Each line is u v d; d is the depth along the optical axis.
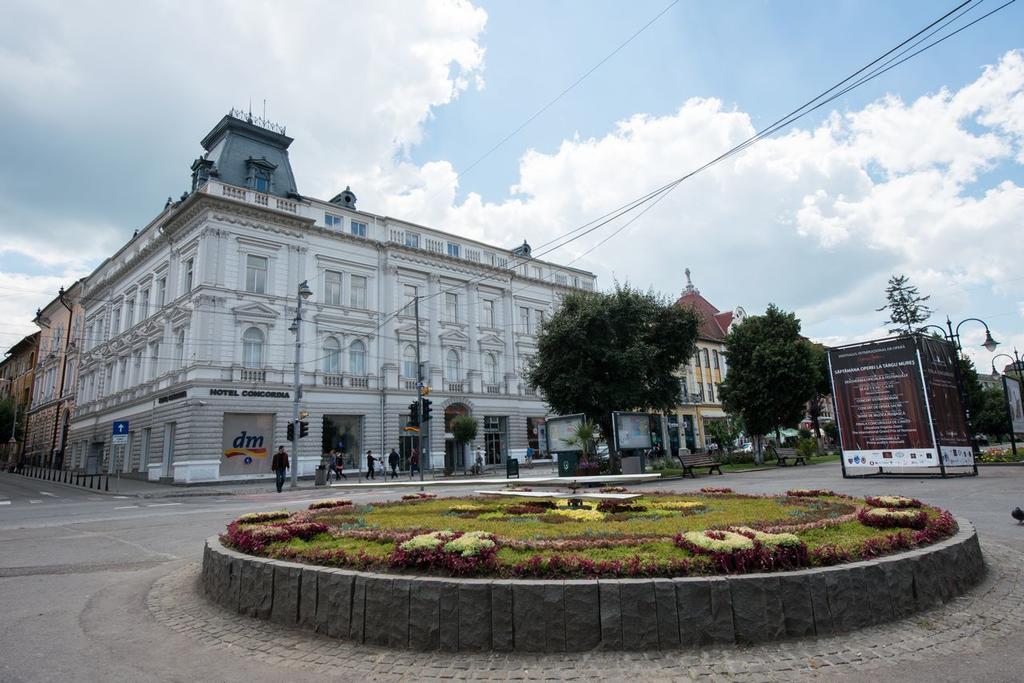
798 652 4.23
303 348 33.34
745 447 48.47
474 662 4.23
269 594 5.36
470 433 37.28
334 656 4.49
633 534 5.93
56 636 5.17
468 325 42.12
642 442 25.42
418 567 5.03
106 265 45.16
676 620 4.32
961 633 4.59
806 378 34.22
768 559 4.71
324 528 6.71
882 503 7.59
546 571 4.68
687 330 27.92
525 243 47.81
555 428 25.45
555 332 26.41
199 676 4.24
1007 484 14.70
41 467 50.03
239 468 30.23
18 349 66.75
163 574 7.60
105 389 40.81
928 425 17.41
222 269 30.95
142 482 31.28
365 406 35.47
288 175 36.53
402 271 38.78
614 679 3.89
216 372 30.05
